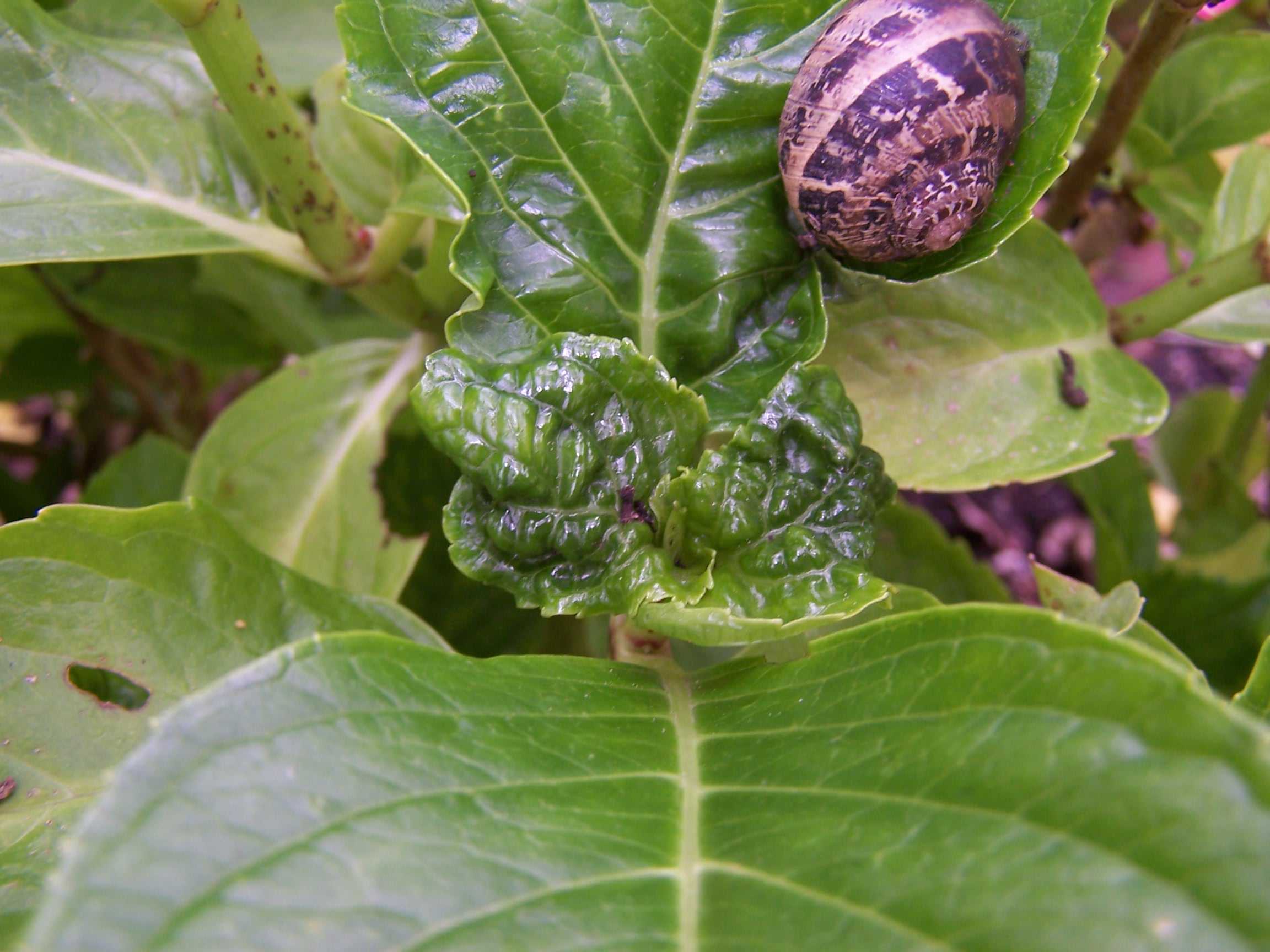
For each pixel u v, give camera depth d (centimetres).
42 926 7
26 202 14
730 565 12
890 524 20
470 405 11
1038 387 16
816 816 9
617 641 13
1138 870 7
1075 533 31
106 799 8
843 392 13
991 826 8
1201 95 18
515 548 12
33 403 38
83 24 17
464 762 9
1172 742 8
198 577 13
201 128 16
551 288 13
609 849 9
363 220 18
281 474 17
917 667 10
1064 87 12
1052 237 16
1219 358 36
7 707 12
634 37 13
